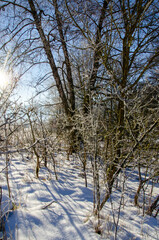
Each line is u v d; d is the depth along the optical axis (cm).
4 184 261
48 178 315
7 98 157
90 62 259
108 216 195
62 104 607
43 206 211
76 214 201
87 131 229
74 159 480
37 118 298
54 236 161
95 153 194
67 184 299
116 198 264
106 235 169
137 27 271
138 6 276
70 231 170
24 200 223
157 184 356
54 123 377
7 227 166
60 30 581
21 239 152
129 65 291
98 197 185
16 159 409
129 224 198
